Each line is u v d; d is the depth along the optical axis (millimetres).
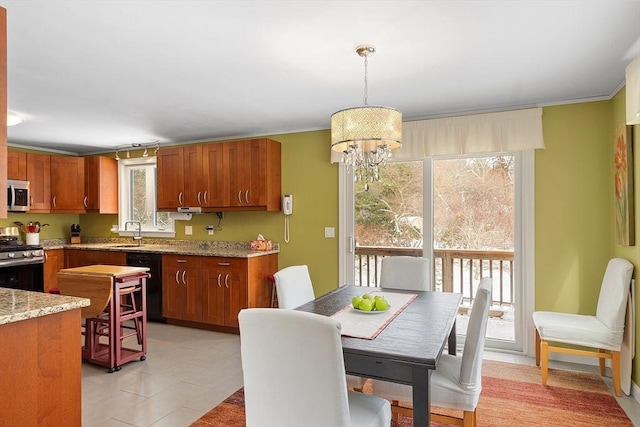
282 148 4656
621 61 2592
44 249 5102
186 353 3686
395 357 1625
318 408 1419
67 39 2254
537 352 3373
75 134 4797
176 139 5125
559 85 3068
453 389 1921
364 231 4281
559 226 3467
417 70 2758
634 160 2766
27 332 1693
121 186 5773
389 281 3367
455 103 3555
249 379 1522
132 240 5668
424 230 4027
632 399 2748
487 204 3820
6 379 1613
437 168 4012
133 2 1864
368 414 1679
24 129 4512
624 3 1890
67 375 1855
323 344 1375
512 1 1873
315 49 2410
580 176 3398
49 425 1773
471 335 1909
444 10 1953
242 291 4207
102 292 3170
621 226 2951
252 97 3371
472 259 3883
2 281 4512
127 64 2631
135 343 3947
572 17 2021
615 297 2842
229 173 4547
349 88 3129
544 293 3518
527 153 3572
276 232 4684
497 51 2438
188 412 2564
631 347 2762
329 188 4422
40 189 5305
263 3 1883
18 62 2584
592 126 3359
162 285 4676
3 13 1672
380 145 2436
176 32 2176
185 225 5277
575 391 2877
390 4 1896
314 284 4477
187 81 2965
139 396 2795
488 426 2408
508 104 3580
